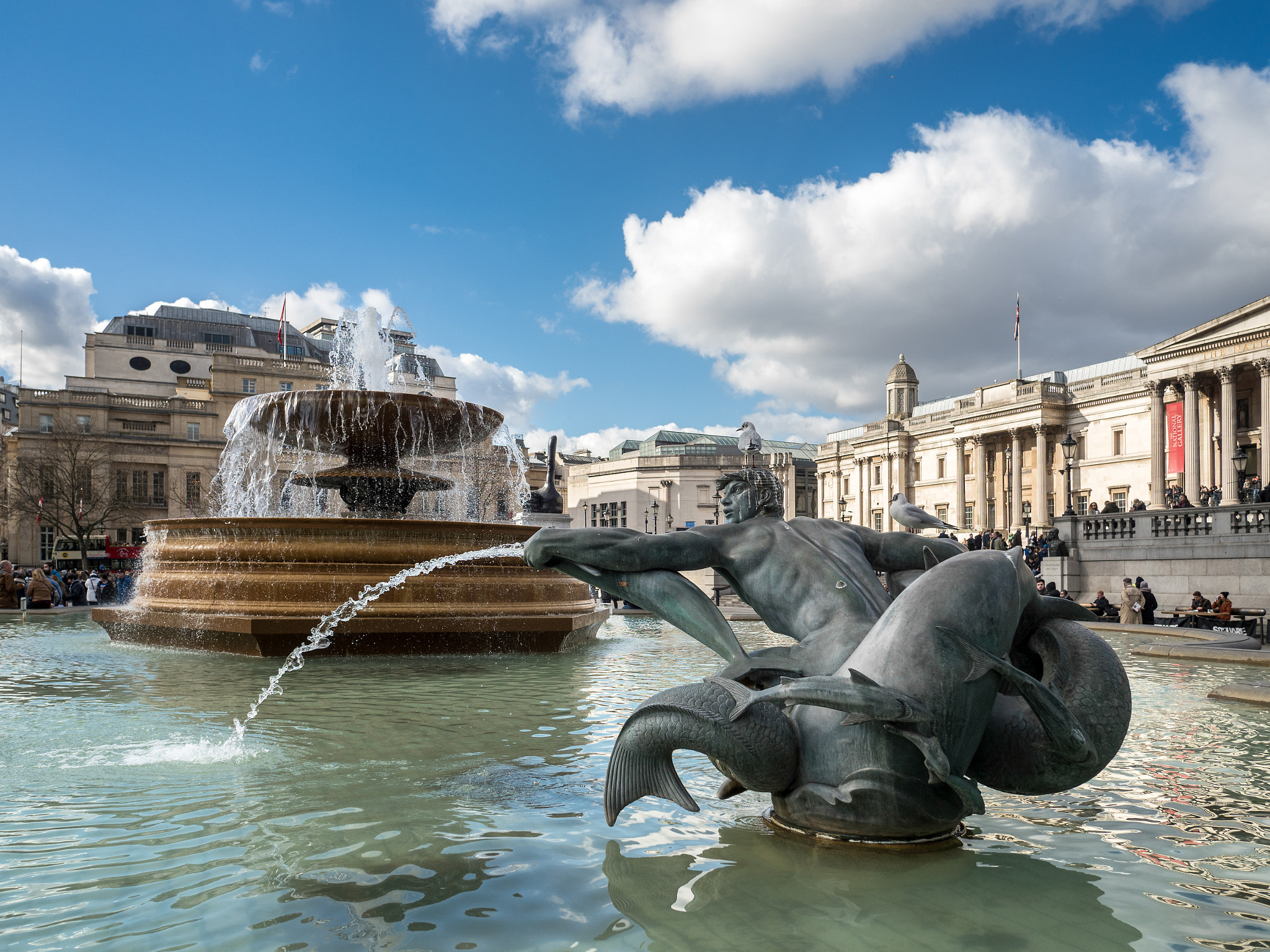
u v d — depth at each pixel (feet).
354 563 30.58
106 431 219.00
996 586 9.48
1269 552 69.15
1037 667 10.76
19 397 213.87
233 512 79.00
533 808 11.18
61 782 12.41
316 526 30.60
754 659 10.28
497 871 8.82
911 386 295.07
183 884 8.46
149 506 220.84
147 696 20.79
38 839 9.87
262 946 7.02
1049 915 7.75
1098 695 9.62
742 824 10.54
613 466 278.26
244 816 10.75
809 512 324.80
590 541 10.92
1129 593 62.95
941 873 8.87
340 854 9.37
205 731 16.34
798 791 9.80
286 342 285.23
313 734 16.14
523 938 7.20
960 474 232.12
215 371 231.50
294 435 44.57
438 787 12.23
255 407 43.16
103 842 9.74
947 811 9.33
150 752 14.40
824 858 9.26
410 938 7.21
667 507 264.11
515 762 13.82
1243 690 21.86
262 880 8.57
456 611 30.63
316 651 29.27
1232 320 153.38
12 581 67.00
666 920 7.60
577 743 15.43
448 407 42.78
